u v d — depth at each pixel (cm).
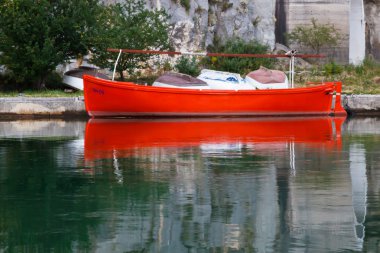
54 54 3222
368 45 5006
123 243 1171
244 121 2928
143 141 2255
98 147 2119
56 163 1839
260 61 3984
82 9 3300
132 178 1641
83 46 3344
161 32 3522
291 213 1327
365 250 1125
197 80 3083
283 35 4884
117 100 2945
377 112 3259
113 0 4031
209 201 1416
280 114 3125
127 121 2894
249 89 3077
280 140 2294
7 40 3194
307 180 1612
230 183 1581
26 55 3206
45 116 3011
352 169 1747
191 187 1542
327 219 1289
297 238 1188
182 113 3019
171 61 3900
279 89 3072
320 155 1967
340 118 3119
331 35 4806
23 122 2873
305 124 2825
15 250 1137
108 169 1753
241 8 4597
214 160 1886
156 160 1883
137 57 3453
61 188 1537
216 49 4397
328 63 4425
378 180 1606
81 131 2527
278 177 1647
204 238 1191
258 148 2109
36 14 3222
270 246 1149
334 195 1460
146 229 1238
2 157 1934
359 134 2472
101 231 1228
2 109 2975
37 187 1546
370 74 4184
